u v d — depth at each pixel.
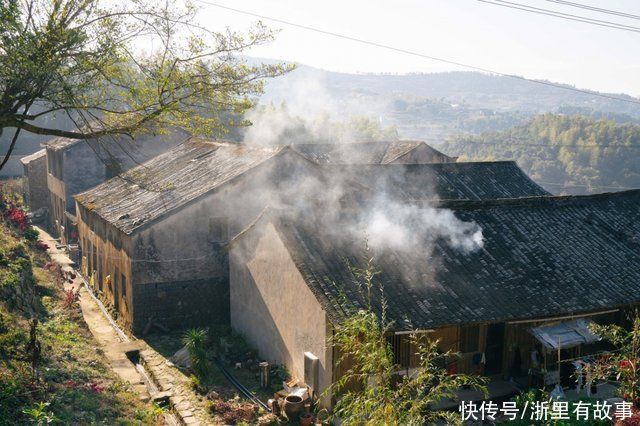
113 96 13.31
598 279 16.66
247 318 18.81
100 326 20.97
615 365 12.50
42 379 12.42
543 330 15.26
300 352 15.15
